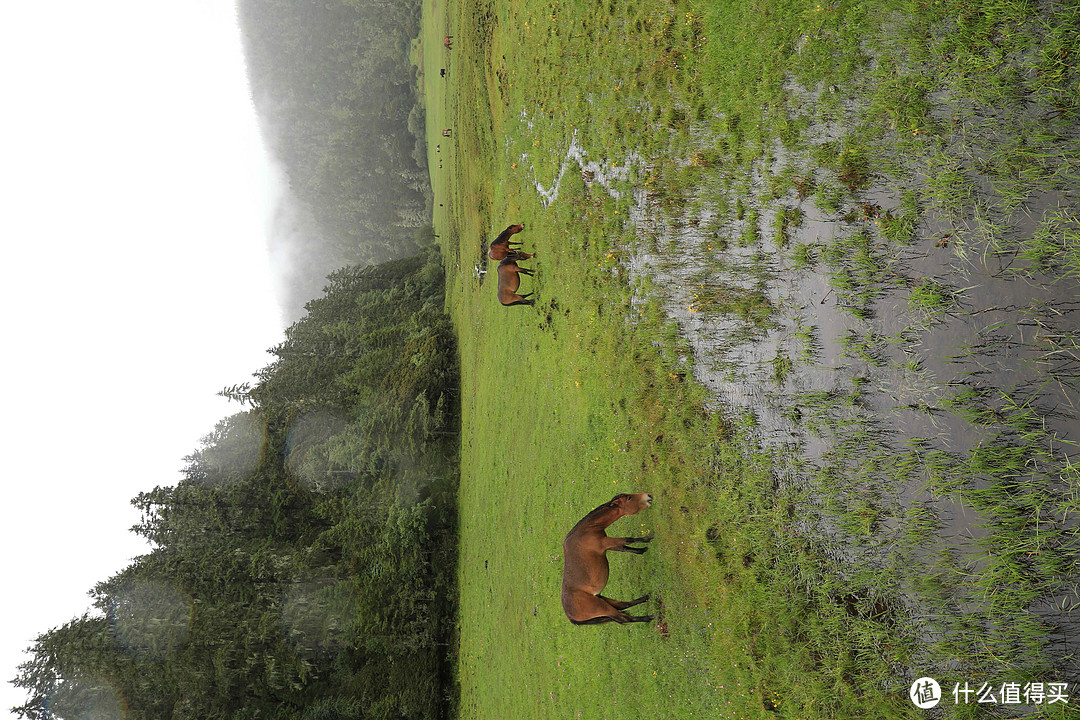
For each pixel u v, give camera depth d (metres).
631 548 8.35
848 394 6.76
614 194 11.11
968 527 5.61
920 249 6.39
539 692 11.84
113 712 24.59
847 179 7.09
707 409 8.34
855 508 6.37
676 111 9.73
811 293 7.33
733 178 8.61
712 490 7.98
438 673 22.98
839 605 6.27
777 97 8.00
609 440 10.27
